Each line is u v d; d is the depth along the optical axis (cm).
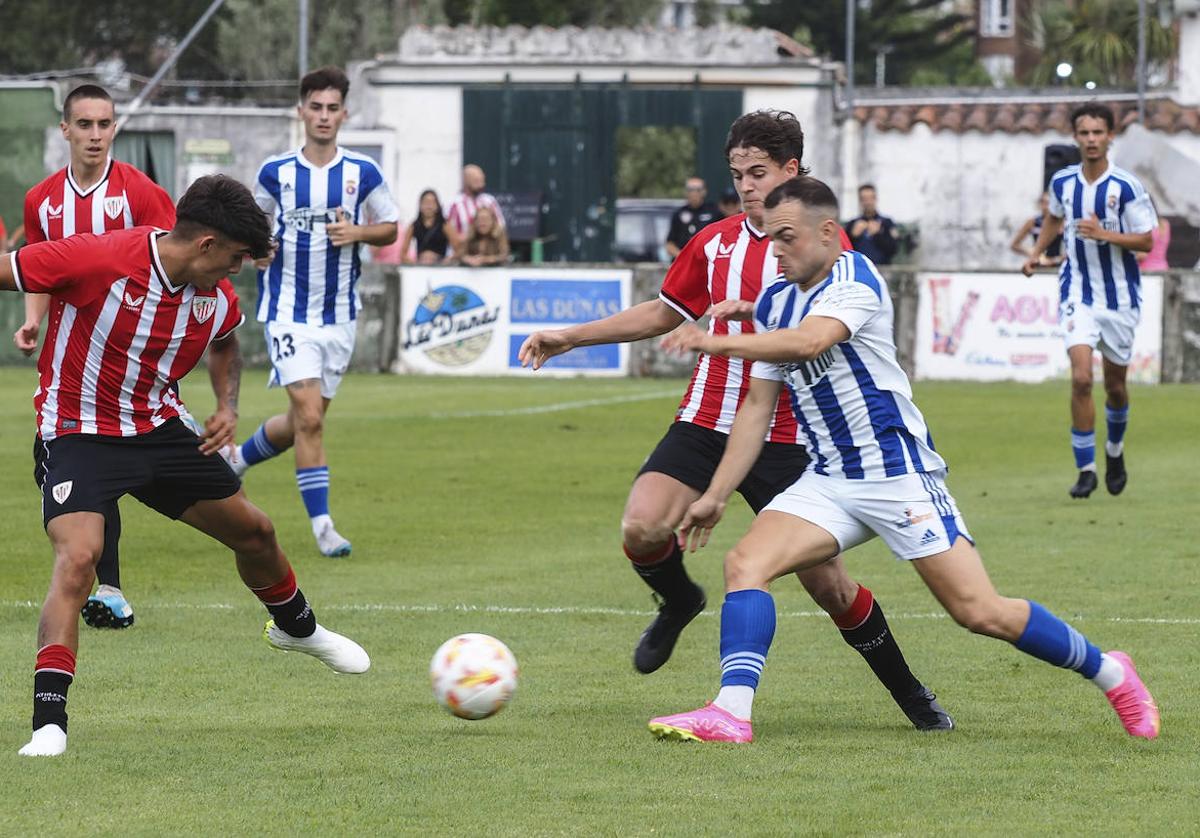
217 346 1925
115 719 1834
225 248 1764
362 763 1623
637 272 6644
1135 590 2639
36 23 14312
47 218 2469
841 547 1727
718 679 2072
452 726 1800
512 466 4306
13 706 1889
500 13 13888
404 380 6550
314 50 13112
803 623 2434
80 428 1792
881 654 1792
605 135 9625
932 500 1700
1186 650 2202
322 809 1454
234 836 1373
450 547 3131
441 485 3962
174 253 1758
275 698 1952
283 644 1984
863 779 1559
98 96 2448
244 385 6366
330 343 3142
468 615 2475
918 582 2745
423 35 9731
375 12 13288
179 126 9388
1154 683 2008
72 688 1995
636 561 2055
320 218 3127
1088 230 3578
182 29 14500
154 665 2134
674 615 2069
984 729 1788
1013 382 6456
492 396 5988
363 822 1412
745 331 2031
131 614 2364
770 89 9588
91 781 1549
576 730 1778
